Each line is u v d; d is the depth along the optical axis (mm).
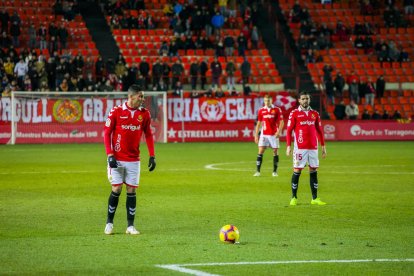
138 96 14109
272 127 26812
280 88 57969
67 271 10836
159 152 40781
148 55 58000
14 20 54312
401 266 11211
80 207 18219
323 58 60719
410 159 35156
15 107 49219
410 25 64750
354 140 54594
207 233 14281
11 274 10648
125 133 14094
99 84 52125
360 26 61906
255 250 12461
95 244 13055
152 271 10828
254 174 27328
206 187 23031
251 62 59156
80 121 50844
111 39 58406
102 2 59812
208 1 59906
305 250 12477
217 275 10539
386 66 60719
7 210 17625
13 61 51594
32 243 13148
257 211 17516
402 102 58594
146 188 22688
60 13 58125
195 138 53000
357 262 11484
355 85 56688
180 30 59188
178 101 52812
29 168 30094
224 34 60875
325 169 29719
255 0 62375
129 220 14281
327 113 55844
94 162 33312
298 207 18266
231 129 53531
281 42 61625
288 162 33938
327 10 64875
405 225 15297
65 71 51469
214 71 54656
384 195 20812
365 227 15031
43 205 18609
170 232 14406
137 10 60344
